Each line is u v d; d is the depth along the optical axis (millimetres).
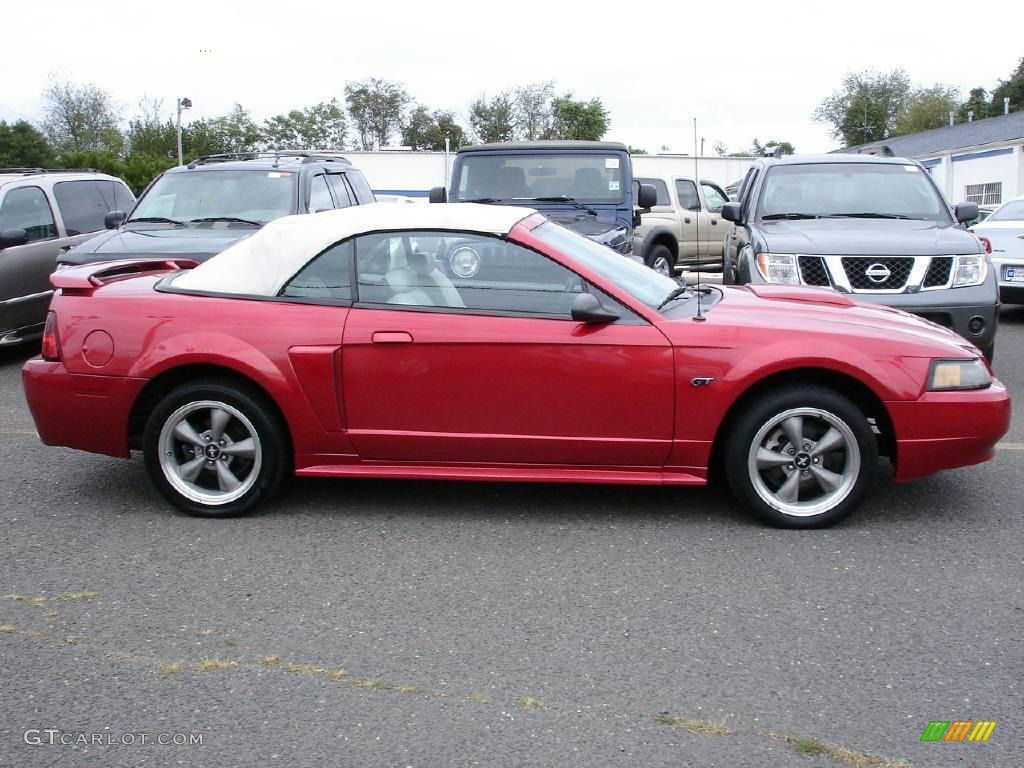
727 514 5090
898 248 7590
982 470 5855
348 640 3732
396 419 4887
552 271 4844
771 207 8992
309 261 4992
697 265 17406
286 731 3127
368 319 4859
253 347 4879
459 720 3178
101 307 5074
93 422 5066
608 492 5465
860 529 4867
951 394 4758
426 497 5406
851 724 3139
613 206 10062
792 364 4691
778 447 4855
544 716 3197
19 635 3795
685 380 4719
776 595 4102
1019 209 12672
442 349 4785
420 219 4969
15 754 3020
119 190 11727
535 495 5422
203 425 5059
